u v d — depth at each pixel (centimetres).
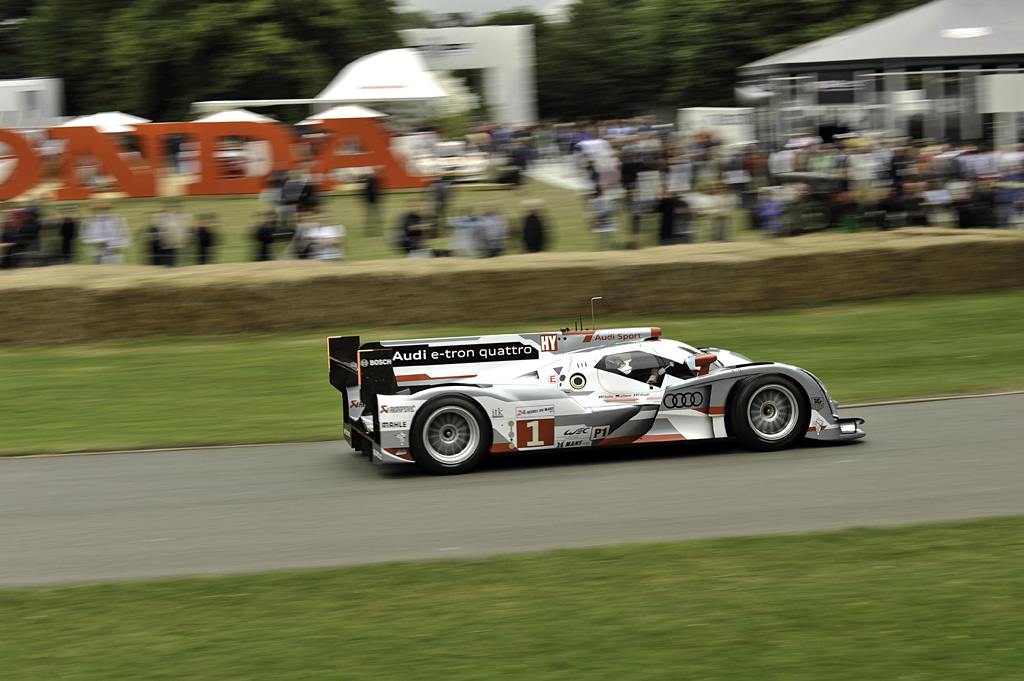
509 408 1748
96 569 1321
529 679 967
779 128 5728
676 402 1809
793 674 962
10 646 1070
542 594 1175
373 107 8600
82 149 6731
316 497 1625
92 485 1730
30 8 11644
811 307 3378
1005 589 1142
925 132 5188
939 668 965
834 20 8969
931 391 2305
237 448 1988
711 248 3516
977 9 5350
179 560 1347
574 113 14925
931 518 1431
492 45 10444
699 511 1491
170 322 3112
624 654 1015
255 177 7012
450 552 1344
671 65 11562
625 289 3272
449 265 3284
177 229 4066
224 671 998
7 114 8088
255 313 3147
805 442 1886
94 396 2469
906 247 3441
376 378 1753
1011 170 4225
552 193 6794
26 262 4069
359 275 3180
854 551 1287
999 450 1777
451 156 7406
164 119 9856
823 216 4381
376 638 1068
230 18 9275
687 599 1147
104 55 9994
